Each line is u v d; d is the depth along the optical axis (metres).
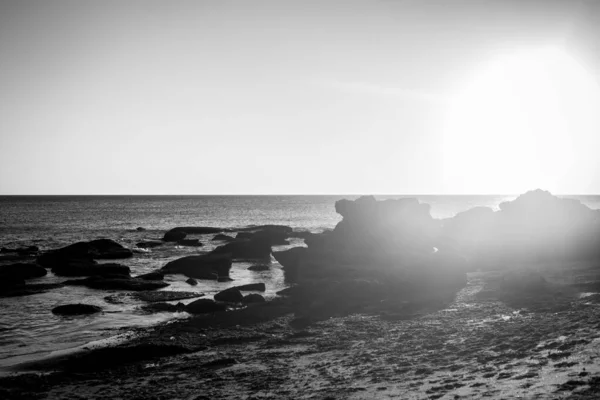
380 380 11.85
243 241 45.94
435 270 27.66
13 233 70.94
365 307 22.91
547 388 9.41
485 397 9.39
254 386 12.23
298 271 33.28
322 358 14.81
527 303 21.14
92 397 12.28
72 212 133.00
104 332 19.75
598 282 24.98
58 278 33.44
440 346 14.95
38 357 16.41
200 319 21.39
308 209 165.00
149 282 30.67
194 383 12.94
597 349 12.11
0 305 24.78
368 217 38.44
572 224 47.00
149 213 132.88
